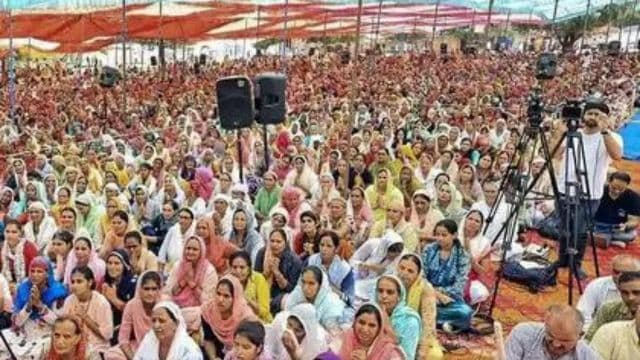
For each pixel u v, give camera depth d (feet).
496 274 25.71
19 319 21.86
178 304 21.77
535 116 24.61
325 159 39.63
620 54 108.88
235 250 24.08
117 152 42.98
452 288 22.36
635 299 15.64
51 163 40.63
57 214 30.27
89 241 22.57
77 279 20.08
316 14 88.48
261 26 94.22
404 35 153.69
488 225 26.96
